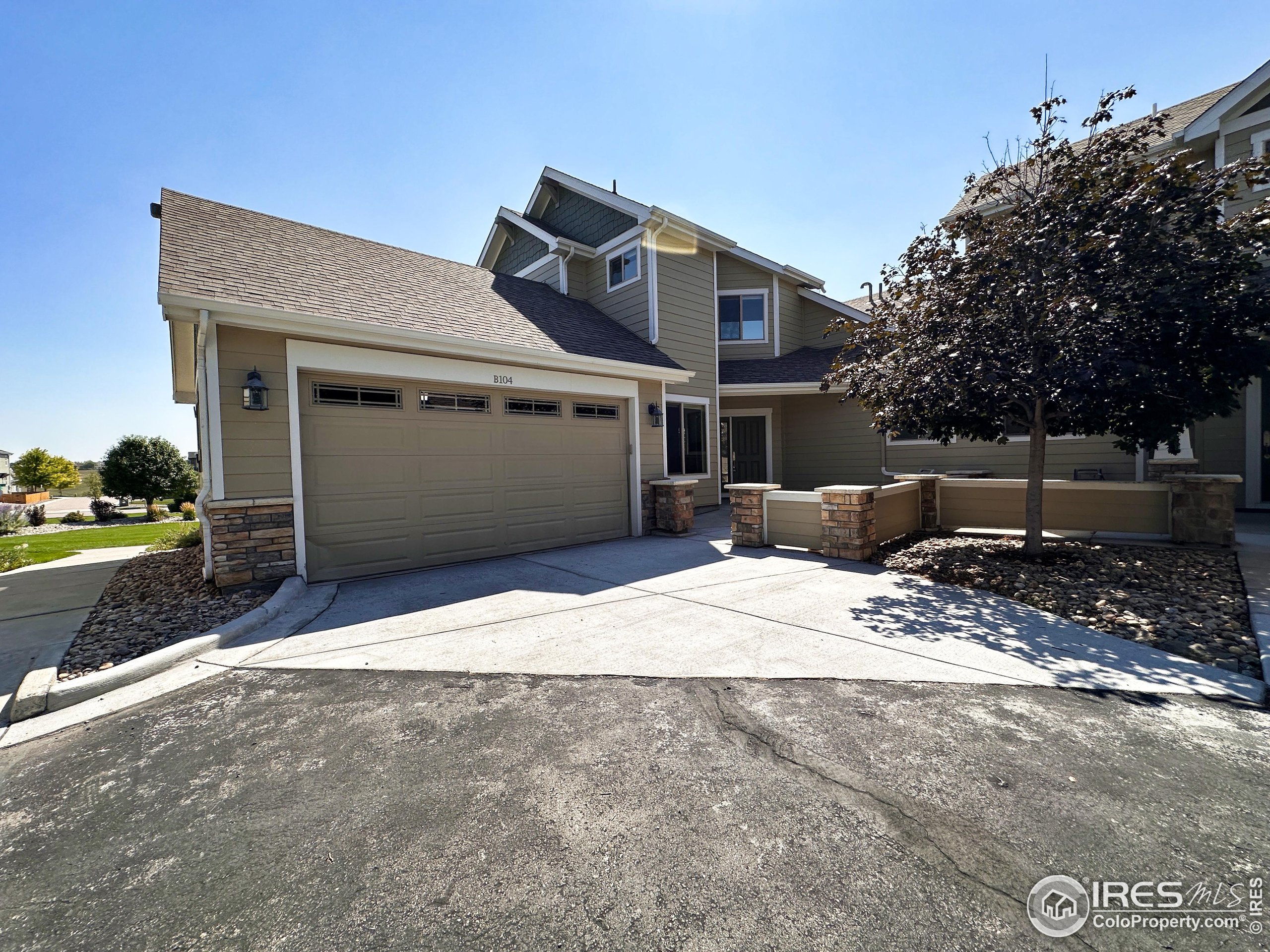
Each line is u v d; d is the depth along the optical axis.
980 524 8.18
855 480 13.45
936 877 1.75
